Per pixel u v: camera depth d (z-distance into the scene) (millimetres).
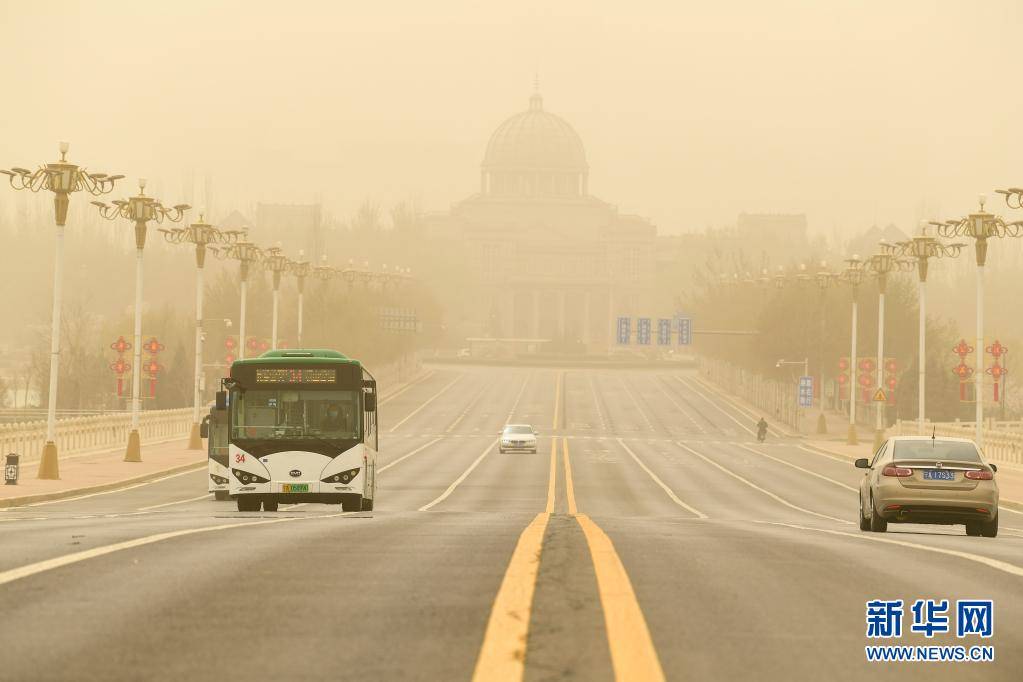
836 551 39781
